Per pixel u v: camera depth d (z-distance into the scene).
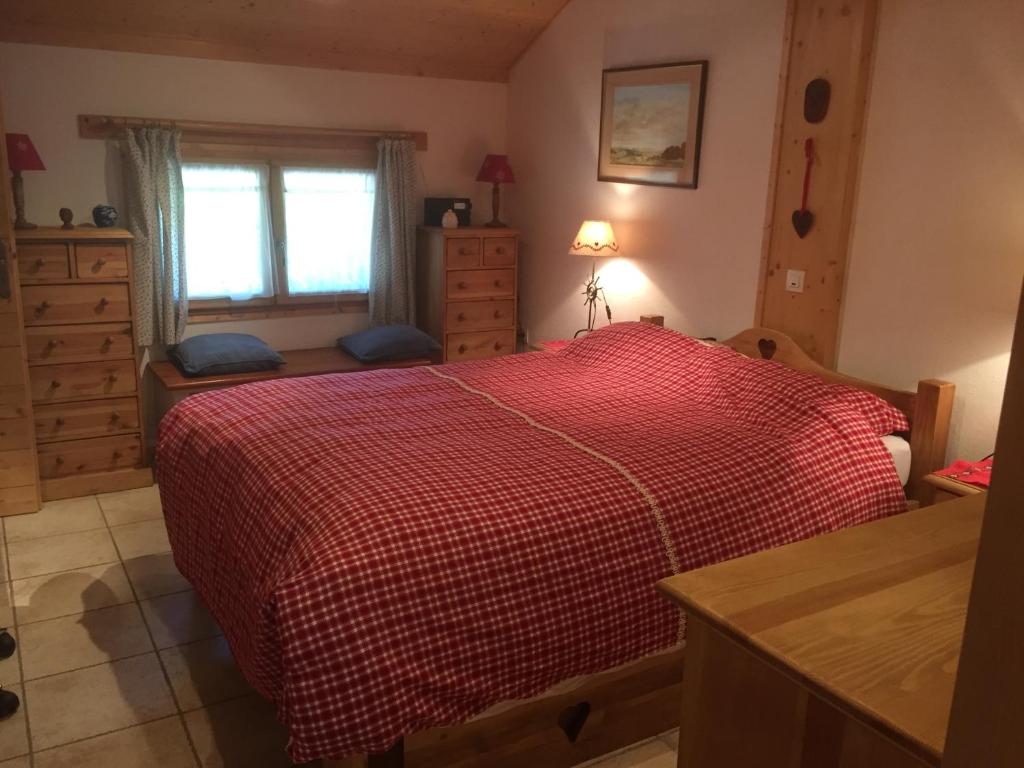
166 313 4.43
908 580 1.14
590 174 4.62
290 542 2.07
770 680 1.01
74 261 3.84
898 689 0.89
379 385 3.27
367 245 5.10
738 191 3.71
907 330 3.09
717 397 3.08
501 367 3.61
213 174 4.57
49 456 3.99
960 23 2.81
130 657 2.78
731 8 3.65
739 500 2.38
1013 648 0.67
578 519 2.14
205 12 4.17
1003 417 0.66
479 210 5.41
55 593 3.16
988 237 2.80
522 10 4.63
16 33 3.97
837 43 3.18
